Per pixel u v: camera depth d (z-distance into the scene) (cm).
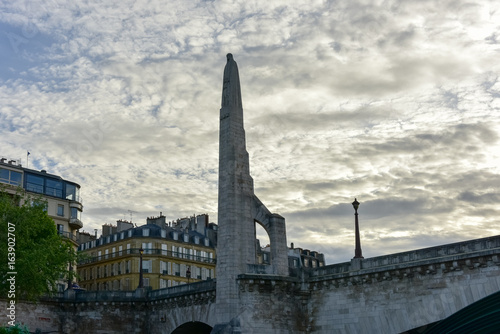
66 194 9550
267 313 5212
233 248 5322
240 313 5175
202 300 6034
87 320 6800
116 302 6806
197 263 11212
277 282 5275
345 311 5038
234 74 5794
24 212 5928
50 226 6512
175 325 6394
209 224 12325
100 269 11100
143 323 6806
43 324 6650
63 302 6825
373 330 4800
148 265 10438
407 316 4584
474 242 4284
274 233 5509
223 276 5306
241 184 5534
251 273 5319
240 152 5612
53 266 6216
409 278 4619
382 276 4778
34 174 9112
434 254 4503
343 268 5125
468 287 4247
